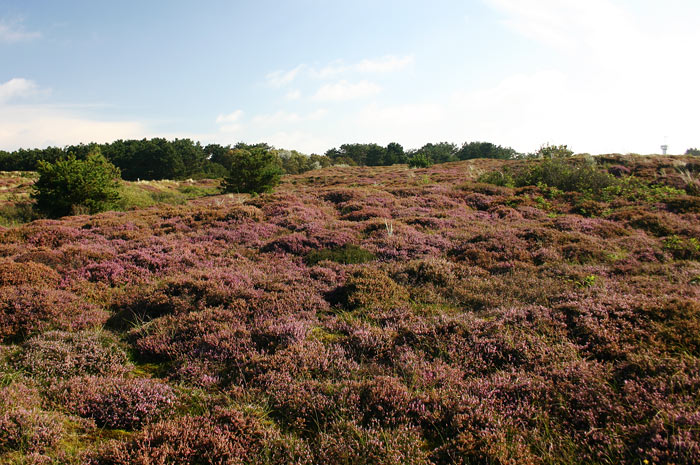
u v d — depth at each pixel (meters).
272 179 32.41
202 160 92.38
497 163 46.59
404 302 7.12
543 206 17.52
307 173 58.78
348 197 21.17
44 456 3.38
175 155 78.25
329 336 5.90
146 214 17.27
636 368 4.22
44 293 7.20
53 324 6.42
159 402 4.37
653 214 14.02
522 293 7.19
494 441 3.44
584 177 21.16
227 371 5.12
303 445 3.56
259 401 4.34
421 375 4.67
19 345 5.75
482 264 9.34
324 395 4.28
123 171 78.88
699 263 8.65
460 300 7.30
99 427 4.07
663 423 3.28
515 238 11.06
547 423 3.67
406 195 21.62
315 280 8.54
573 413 3.77
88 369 5.23
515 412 3.84
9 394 4.15
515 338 5.26
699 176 23.00
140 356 5.77
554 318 5.71
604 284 7.12
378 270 8.69
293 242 11.71
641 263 8.97
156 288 7.81
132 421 4.10
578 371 4.30
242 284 8.09
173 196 31.36
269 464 3.40
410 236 12.09
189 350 5.64
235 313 6.68
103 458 3.39
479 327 5.70
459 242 11.61
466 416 3.75
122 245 11.94
